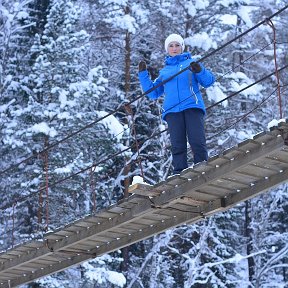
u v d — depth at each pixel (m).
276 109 43.38
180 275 40.41
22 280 21.67
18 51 39.94
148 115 40.81
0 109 36.91
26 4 41.16
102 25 41.19
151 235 18.00
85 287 34.94
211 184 15.73
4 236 35.75
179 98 16.58
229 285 40.06
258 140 14.37
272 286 41.31
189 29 40.44
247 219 44.12
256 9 47.66
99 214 17.33
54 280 33.28
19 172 36.19
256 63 46.09
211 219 37.06
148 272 38.84
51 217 34.50
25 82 37.56
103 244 19.30
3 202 36.09
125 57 41.00
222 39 40.78
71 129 34.62
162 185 15.83
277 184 15.53
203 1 39.59
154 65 41.88
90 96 35.03
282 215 44.62
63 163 34.41
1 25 40.72
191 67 16.23
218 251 39.81
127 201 16.52
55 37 36.31
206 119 39.81
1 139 36.25
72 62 35.78
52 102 35.38
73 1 41.44
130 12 40.31
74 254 19.77
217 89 37.47
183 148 16.59
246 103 42.75
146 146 40.19
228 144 39.22
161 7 40.09
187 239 37.16
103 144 35.31
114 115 40.81
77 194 35.00
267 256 43.03
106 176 37.75
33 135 34.28
